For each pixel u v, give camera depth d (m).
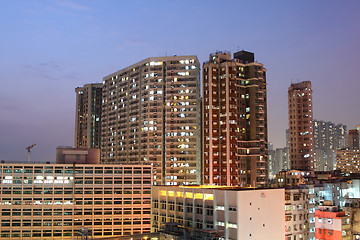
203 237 112.50
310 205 144.38
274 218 117.94
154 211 150.88
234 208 112.50
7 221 176.75
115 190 189.62
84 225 184.25
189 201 131.12
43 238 178.62
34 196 180.12
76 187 185.38
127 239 130.25
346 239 140.50
